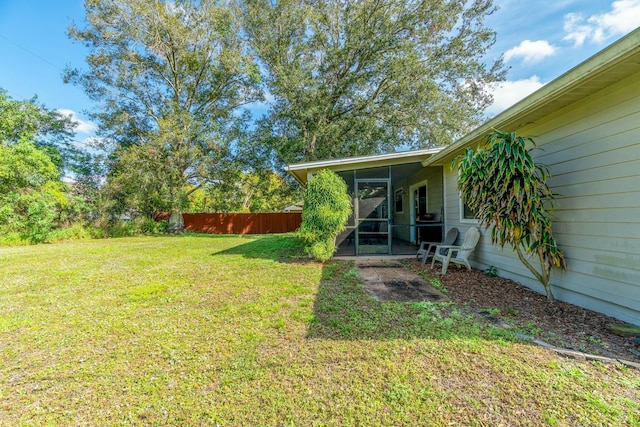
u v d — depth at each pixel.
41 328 3.13
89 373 2.26
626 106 2.82
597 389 1.89
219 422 1.71
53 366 2.37
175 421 1.73
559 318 3.07
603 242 3.09
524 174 3.38
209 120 14.96
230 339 2.76
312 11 14.14
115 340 2.81
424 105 13.25
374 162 7.36
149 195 14.88
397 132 14.49
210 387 2.05
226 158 15.50
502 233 3.67
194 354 2.51
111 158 14.67
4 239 10.63
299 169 7.26
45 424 1.73
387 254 7.43
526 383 1.96
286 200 19.38
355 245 7.44
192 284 4.86
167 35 14.17
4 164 10.46
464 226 6.23
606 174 3.04
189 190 16.22
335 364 2.28
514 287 4.32
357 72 14.27
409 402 1.82
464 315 3.21
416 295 4.03
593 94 3.18
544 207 3.88
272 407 1.82
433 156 6.42
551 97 3.12
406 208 9.95
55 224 12.13
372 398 1.87
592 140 3.20
